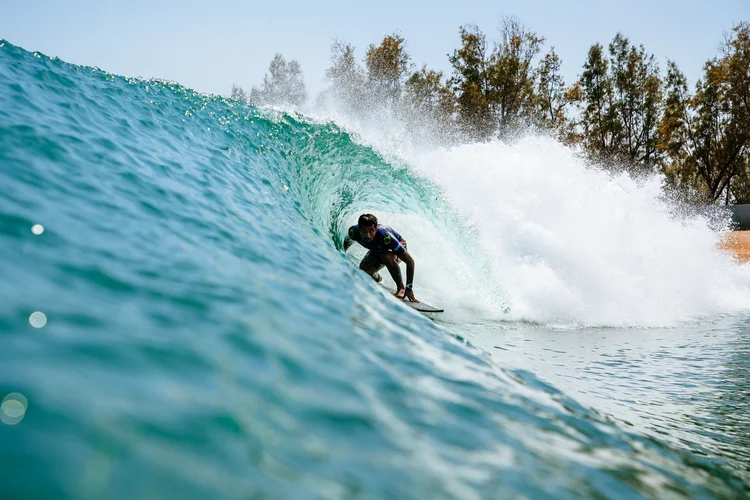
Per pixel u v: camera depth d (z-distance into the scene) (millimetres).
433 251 7043
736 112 32344
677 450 2418
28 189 2895
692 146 34344
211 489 1248
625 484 1838
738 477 2271
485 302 6621
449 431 1864
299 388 1863
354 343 2451
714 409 3490
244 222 3824
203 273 2656
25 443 1238
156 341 1881
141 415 1457
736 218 28156
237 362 1910
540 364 4332
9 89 4320
